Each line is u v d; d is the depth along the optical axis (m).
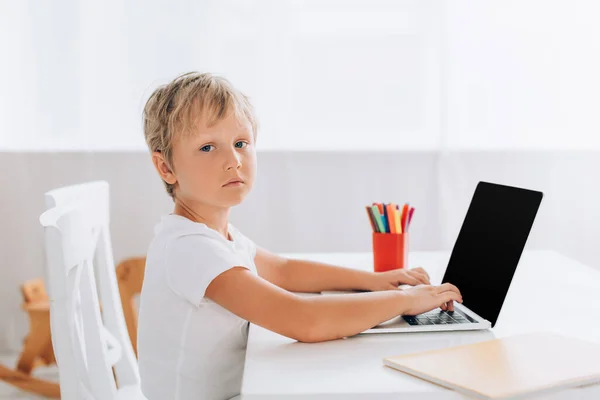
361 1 2.57
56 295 1.02
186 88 1.06
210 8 2.55
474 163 2.60
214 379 1.05
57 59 2.57
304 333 0.95
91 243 1.23
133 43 2.57
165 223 1.09
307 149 2.61
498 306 1.01
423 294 1.05
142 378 1.09
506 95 2.58
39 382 2.10
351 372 0.83
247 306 0.96
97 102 2.59
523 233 1.03
